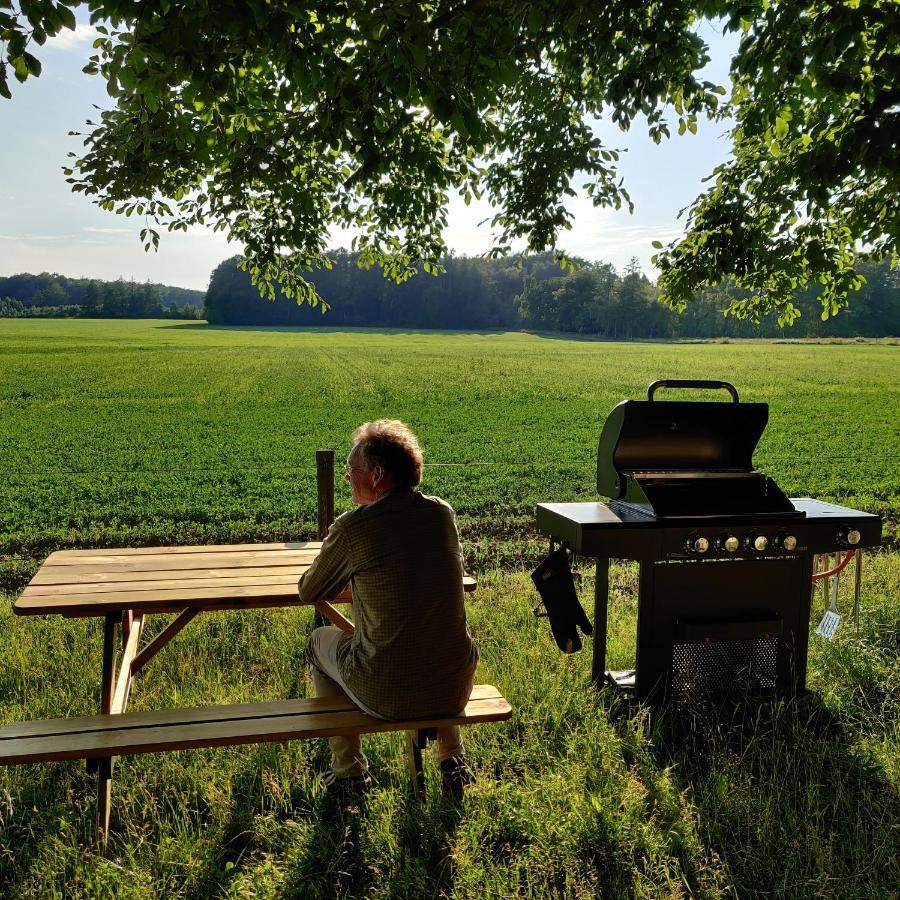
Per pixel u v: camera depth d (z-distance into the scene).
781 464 15.85
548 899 2.72
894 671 4.63
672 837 3.02
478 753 3.67
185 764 3.53
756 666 4.34
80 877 2.79
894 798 3.33
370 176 5.03
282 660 4.84
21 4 3.26
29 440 19.25
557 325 138.62
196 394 30.55
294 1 3.51
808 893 2.74
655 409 4.22
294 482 14.17
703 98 5.23
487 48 3.98
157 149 5.37
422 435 20.20
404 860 2.89
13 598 7.60
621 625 5.68
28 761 2.73
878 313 112.94
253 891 2.72
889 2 4.30
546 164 6.72
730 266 6.48
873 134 4.14
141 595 3.51
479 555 9.24
